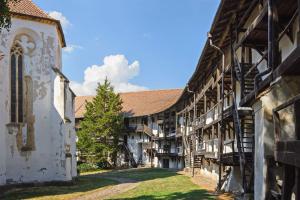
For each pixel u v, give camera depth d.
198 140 34.84
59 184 25.14
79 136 53.12
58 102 25.70
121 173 42.16
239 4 14.59
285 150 7.20
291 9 10.41
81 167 49.12
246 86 14.83
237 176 19.98
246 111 16.70
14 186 23.70
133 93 67.44
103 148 51.56
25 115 24.78
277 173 9.57
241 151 15.50
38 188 23.59
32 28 25.50
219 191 20.62
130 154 60.88
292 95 8.47
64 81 25.95
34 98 25.25
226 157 18.55
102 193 21.47
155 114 56.66
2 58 22.94
